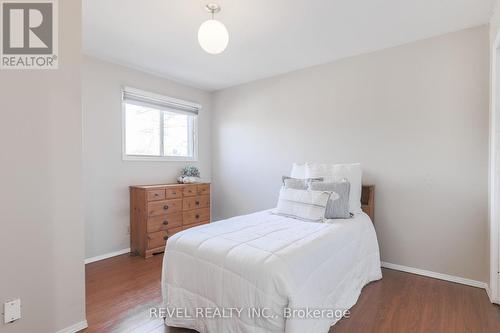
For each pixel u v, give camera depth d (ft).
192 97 13.65
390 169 9.16
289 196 8.44
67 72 5.54
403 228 8.93
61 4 5.45
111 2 6.61
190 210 11.94
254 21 7.50
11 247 4.80
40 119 5.16
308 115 11.08
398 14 7.14
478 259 7.73
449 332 5.62
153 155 12.16
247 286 4.72
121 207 10.87
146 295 7.26
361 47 9.18
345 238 6.72
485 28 7.60
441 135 8.26
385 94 9.26
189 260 5.62
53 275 5.33
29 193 5.01
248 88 13.02
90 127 9.93
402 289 7.59
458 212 8.01
